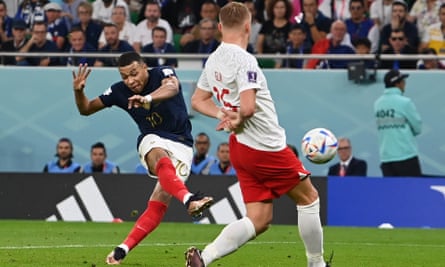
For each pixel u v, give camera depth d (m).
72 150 58.25
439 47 60.75
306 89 57.12
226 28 24.06
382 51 59.91
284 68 58.66
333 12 62.34
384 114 56.19
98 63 60.03
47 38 62.31
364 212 55.28
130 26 63.06
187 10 63.97
